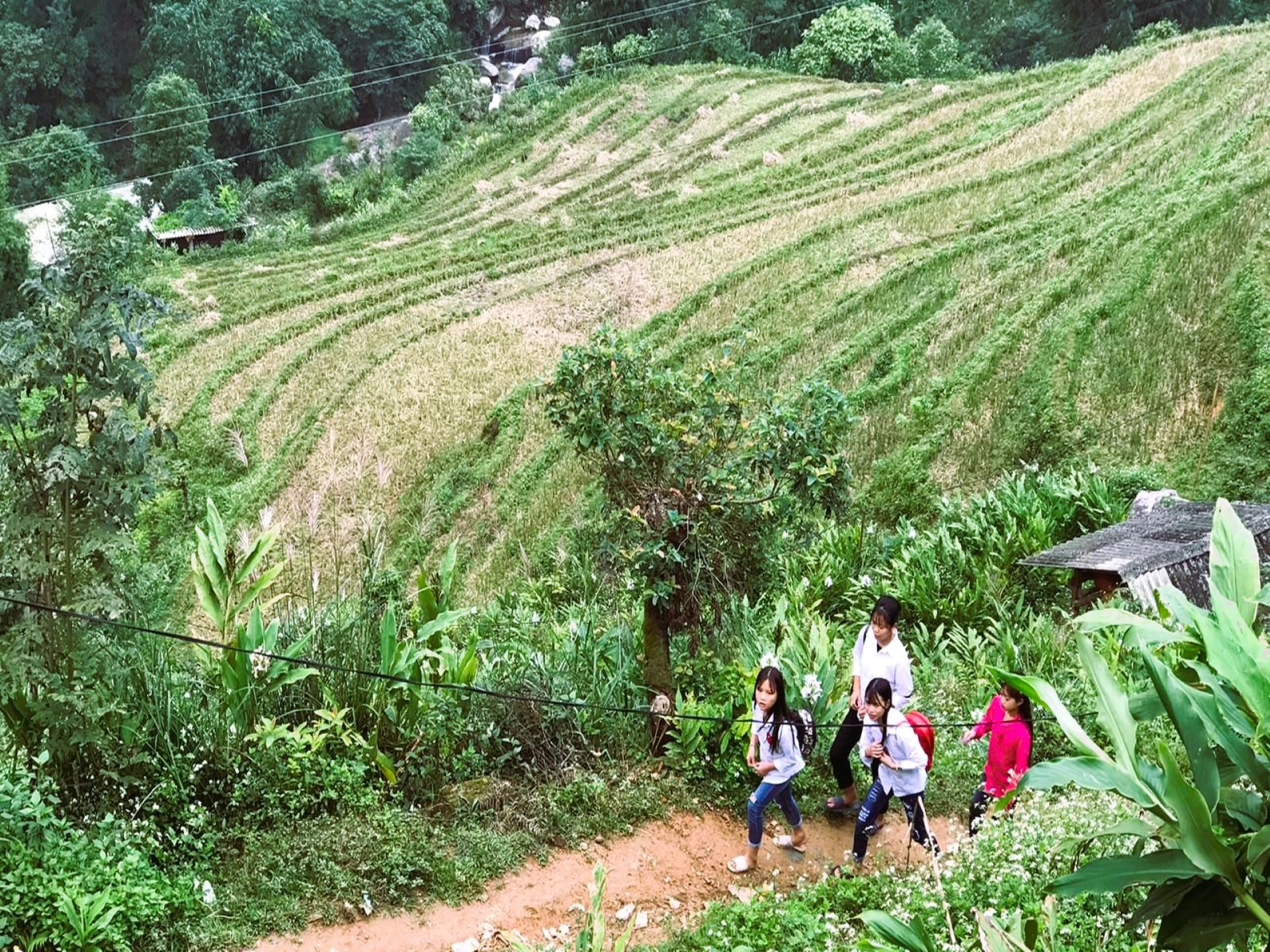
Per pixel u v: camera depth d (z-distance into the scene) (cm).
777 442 860
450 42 6038
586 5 5116
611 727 864
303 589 1247
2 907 584
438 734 799
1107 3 4609
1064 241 2300
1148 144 2772
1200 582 1185
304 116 5331
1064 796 817
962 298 2262
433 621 833
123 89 5972
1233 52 3103
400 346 2647
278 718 795
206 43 5319
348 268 3178
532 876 734
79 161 5050
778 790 756
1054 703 338
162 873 662
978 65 4800
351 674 809
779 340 2342
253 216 4278
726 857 782
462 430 2291
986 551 1405
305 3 5694
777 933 652
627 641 926
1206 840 312
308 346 2698
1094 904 617
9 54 5556
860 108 3697
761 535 888
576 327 2642
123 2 5984
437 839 739
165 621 1089
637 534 850
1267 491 1656
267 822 736
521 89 4812
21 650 677
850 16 4331
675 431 852
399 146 4747
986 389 1958
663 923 702
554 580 1389
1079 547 1318
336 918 669
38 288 674
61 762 716
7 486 709
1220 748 350
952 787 877
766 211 3028
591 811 795
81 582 716
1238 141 2462
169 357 2766
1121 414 1833
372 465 2092
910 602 1307
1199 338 1895
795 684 876
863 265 2555
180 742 747
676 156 3628
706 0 4866
